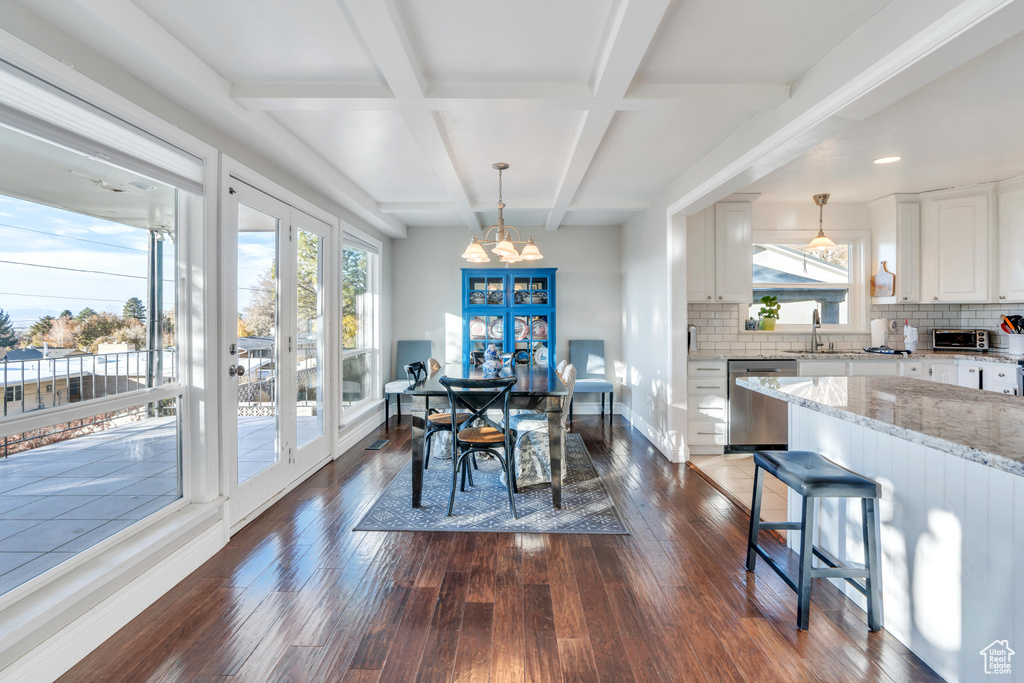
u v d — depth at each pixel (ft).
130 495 6.63
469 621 6.00
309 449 11.66
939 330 14.89
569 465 12.62
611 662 5.27
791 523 7.07
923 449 5.33
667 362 13.23
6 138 4.98
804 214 15.15
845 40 6.32
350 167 11.57
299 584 6.84
